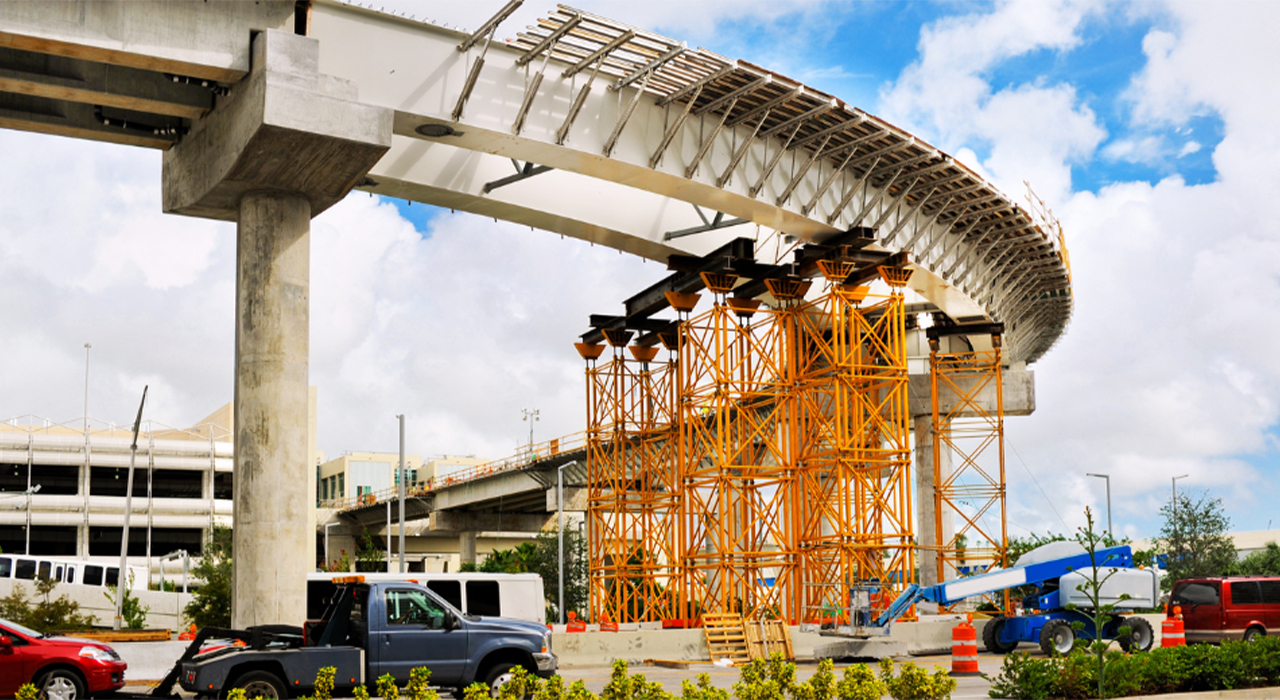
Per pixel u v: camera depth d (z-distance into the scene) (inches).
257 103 1056.2
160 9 1046.4
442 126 1244.5
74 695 781.9
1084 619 1267.2
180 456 4185.5
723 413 1886.1
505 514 4451.3
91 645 799.7
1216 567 2630.4
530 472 3592.5
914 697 636.1
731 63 1309.1
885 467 1705.2
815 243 1720.0
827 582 1649.9
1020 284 2170.3
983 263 1967.3
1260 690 753.0
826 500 1681.8
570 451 3262.8
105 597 2564.0
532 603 1143.6
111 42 1019.9
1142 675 755.4
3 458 3919.8
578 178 1595.7
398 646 783.7
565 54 1304.1
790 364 1726.1
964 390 2336.4
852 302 1700.3
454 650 796.6
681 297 1819.6
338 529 5039.4
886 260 1667.1
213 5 1072.8
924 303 2158.0
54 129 1184.8
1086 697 736.3
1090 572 1278.3
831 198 1606.8
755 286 1774.1
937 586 1320.1
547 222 1584.6
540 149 1318.9
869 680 633.6
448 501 4249.5
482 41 1261.1
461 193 1465.3
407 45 1218.0
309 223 1159.6
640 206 1664.6
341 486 6707.7
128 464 4099.4
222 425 4790.8
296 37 1075.3
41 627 2153.1
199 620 2452.0
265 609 1065.5
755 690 618.5
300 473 1108.5
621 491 2074.3
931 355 2207.2
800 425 1745.8
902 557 1635.1
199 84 1125.7
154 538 4237.2
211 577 2556.6
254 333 1115.3
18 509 3853.3
